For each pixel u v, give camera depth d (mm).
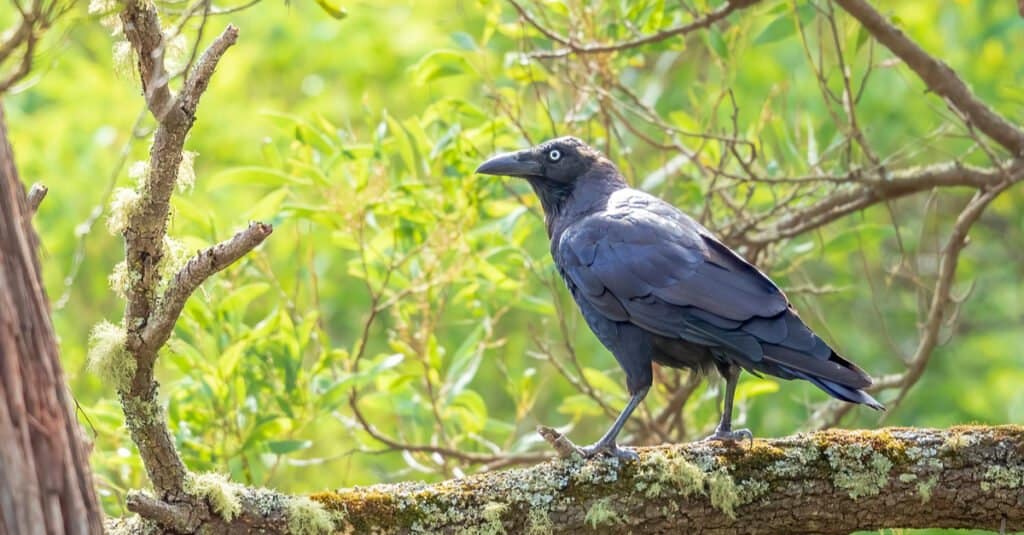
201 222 10766
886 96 16562
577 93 11867
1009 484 7211
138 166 6539
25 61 5320
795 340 8219
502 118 11586
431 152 11289
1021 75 17297
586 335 16922
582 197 10102
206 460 10195
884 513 7340
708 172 12305
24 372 4980
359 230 11055
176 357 10320
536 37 12078
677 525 7266
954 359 17625
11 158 5121
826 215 11961
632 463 7309
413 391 11867
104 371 6488
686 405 13133
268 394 10664
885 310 17688
